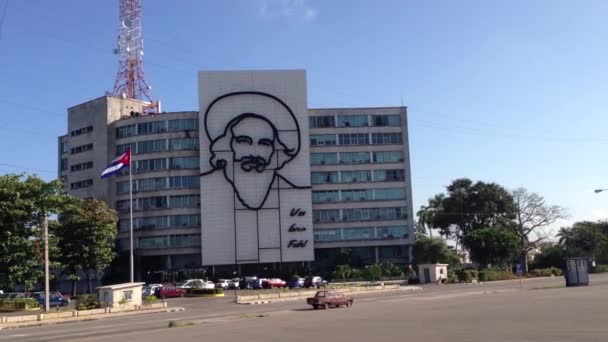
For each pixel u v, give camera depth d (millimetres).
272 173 108438
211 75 109438
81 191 117125
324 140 116375
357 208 115125
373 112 118500
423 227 130250
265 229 107125
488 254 105062
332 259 113750
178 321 35531
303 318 33750
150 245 109375
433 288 71875
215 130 108312
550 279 88000
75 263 73438
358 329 25250
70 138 120375
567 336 19703
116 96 117750
